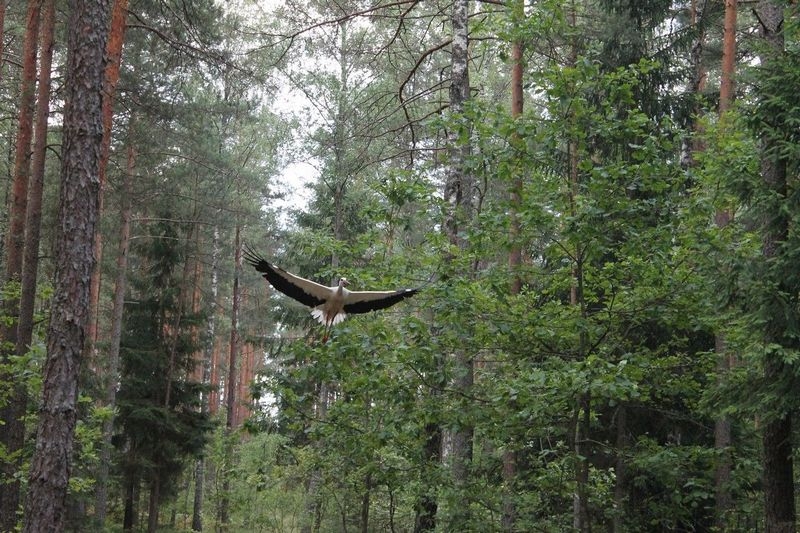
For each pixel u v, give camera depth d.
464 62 16.25
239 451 25.44
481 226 11.91
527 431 12.07
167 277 28.92
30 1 18.19
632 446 15.67
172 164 29.23
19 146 17.78
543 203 11.33
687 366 12.86
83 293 10.94
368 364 11.44
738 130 12.12
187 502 36.28
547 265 14.45
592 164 11.59
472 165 11.72
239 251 38.03
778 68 11.52
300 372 11.80
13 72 27.08
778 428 11.73
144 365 27.48
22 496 18.09
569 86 11.41
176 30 20.70
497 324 11.37
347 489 14.89
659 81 18.28
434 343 11.46
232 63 21.47
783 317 10.62
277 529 24.33
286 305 30.67
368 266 13.41
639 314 11.56
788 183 11.89
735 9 16.98
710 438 16.55
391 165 22.73
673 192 11.58
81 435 14.48
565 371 10.19
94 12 11.11
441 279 11.81
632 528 14.33
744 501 14.77
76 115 10.98
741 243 11.44
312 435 12.18
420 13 24.19
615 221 11.24
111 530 26.50
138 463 26.69
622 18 17.53
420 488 12.39
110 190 27.25
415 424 11.95
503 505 12.61
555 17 11.95
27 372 12.92
